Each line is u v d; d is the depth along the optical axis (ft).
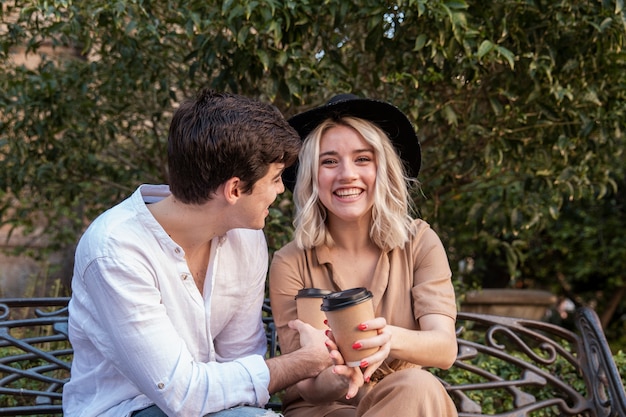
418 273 7.24
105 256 5.93
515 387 8.93
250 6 8.50
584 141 10.67
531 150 11.02
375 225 7.11
